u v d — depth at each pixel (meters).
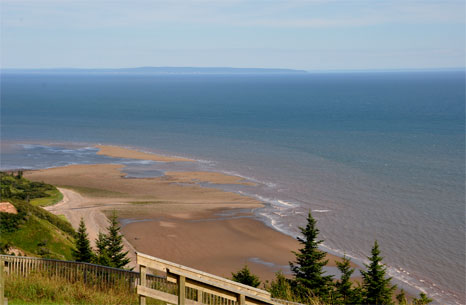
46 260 15.96
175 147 118.31
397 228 58.06
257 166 95.75
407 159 102.00
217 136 138.38
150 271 22.83
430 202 69.62
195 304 6.89
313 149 116.12
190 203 68.56
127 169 91.69
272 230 57.28
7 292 13.09
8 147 116.56
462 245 52.00
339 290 29.83
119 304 13.23
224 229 57.56
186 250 50.69
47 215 46.88
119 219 60.88
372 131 147.50
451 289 41.41
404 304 23.05
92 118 183.12
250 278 29.94
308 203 69.50
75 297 13.39
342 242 53.34
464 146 117.12
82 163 97.56
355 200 71.06
